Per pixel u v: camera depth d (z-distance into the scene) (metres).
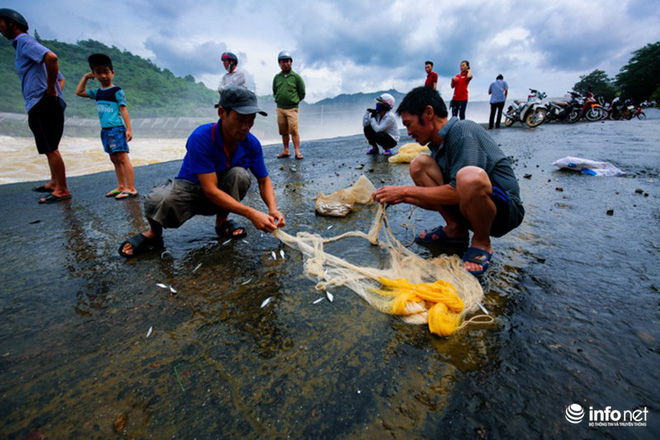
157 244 2.98
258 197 4.73
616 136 9.72
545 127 14.27
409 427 1.19
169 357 1.59
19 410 1.32
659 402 1.23
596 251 2.49
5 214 4.48
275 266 2.50
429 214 3.63
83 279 2.43
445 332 1.64
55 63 4.48
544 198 3.98
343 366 1.48
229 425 1.22
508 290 2.04
